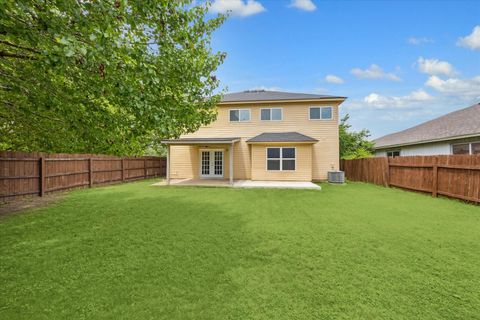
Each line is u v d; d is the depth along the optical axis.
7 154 8.12
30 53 4.45
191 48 5.61
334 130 14.81
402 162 11.06
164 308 2.48
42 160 9.22
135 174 15.45
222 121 15.78
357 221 5.74
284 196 9.33
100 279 3.05
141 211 6.74
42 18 3.18
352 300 2.63
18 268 3.33
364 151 17.91
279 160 14.14
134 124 5.27
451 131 12.62
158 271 3.27
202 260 3.61
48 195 9.37
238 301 2.61
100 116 5.29
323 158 14.86
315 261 3.58
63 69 3.50
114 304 2.54
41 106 5.36
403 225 5.39
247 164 15.53
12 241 4.36
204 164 16.03
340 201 8.30
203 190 10.91
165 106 4.85
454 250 3.97
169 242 4.35
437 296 2.71
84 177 11.55
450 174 8.49
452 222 5.62
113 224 5.46
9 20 3.19
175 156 16.23
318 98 14.62
